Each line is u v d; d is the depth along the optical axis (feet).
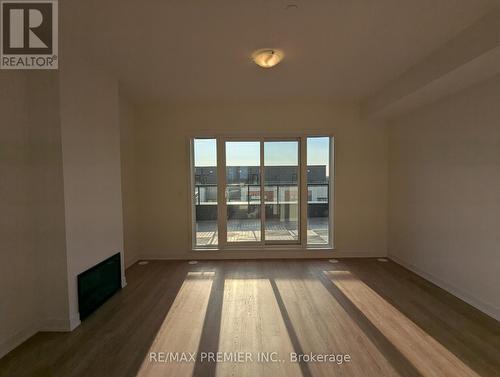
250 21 7.26
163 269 13.75
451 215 10.55
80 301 8.66
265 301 10.06
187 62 9.77
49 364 6.75
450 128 10.52
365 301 10.03
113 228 10.82
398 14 6.97
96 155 9.69
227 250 15.42
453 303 9.82
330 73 10.90
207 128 15.11
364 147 15.26
